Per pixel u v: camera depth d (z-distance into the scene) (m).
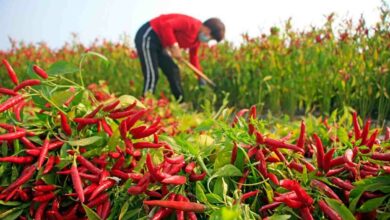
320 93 6.76
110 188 1.66
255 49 7.41
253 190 1.66
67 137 1.74
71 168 1.59
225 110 2.36
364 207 1.48
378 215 1.50
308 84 6.52
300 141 1.70
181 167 1.60
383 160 1.56
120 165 1.65
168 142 1.84
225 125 1.75
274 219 1.39
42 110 1.82
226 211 1.22
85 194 1.61
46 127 1.80
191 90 8.96
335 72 6.22
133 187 1.52
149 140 1.86
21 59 11.54
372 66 5.73
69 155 1.67
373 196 1.53
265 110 7.79
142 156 1.71
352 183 1.53
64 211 1.73
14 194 1.67
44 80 1.86
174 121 3.51
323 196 1.51
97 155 1.72
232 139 1.69
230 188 1.64
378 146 1.74
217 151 1.79
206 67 9.55
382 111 5.61
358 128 1.79
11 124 1.87
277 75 7.04
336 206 1.44
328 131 2.17
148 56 7.34
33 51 12.02
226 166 1.57
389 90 5.85
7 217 1.66
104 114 1.73
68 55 11.04
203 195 1.47
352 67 5.92
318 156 1.58
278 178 1.68
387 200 1.56
